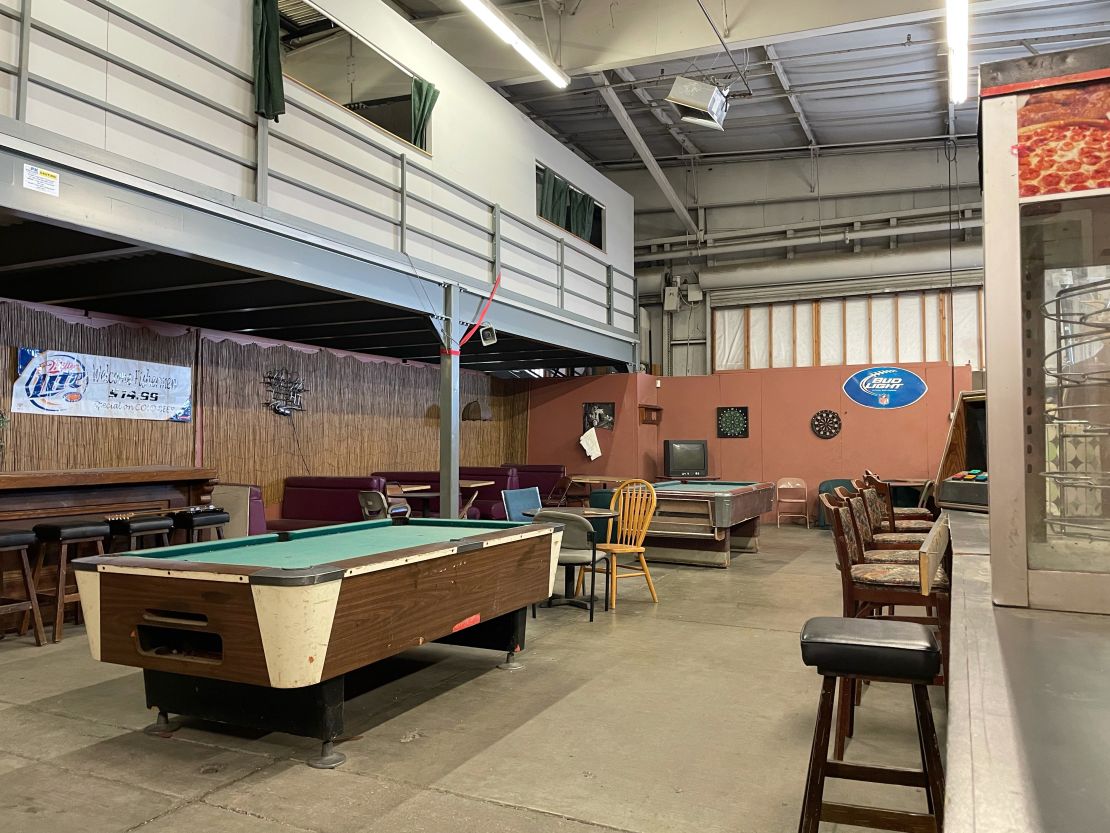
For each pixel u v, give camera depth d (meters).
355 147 6.47
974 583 2.04
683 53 7.63
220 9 5.31
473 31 8.30
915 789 2.62
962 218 11.20
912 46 8.58
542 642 4.58
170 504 5.68
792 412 11.41
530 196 9.06
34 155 3.94
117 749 2.97
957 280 11.19
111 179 4.31
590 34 7.89
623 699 3.56
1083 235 1.83
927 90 9.68
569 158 10.05
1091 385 1.82
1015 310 1.83
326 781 2.68
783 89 9.62
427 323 7.54
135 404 6.98
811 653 1.81
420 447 10.70
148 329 7.14
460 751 2.95
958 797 0.93
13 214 3.94
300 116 5.95
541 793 2.59
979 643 1.52
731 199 12.51
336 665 2.70
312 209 6.02
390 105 7.20
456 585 3.39
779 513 11.36
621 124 9.45
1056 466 1.83
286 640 2.56
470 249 7.82
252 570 2.63
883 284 11.55
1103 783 0.95
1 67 3.92
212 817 2.41
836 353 11.98
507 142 8.63
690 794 2.59
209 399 7.71
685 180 12.78
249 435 8.13
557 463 12.11
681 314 12.94
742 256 12.72
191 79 5.09
